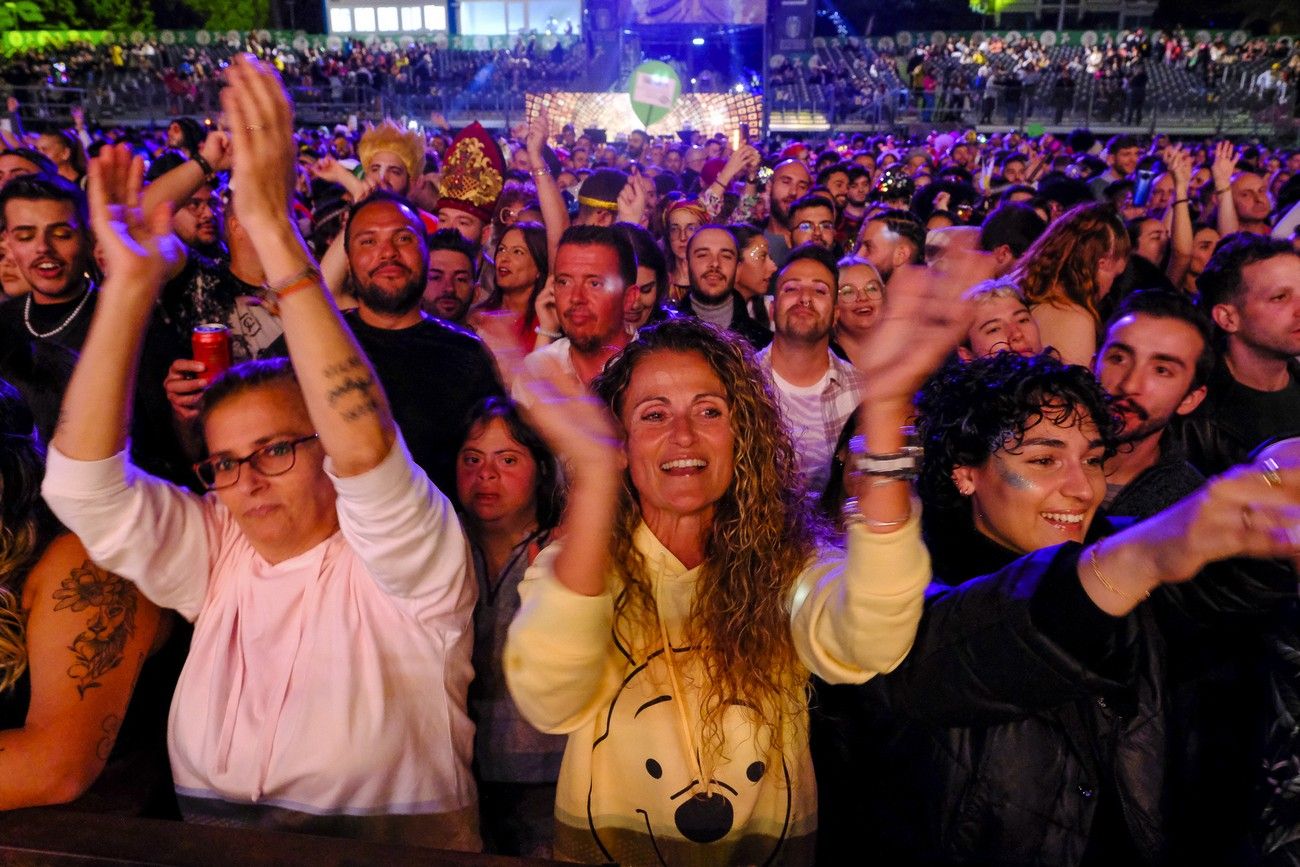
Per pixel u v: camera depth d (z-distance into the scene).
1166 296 2.49
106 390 1.53
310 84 26.47
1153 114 23.84
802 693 1.58
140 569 1.63
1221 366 3.29
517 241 4.41
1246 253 3.13
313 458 1.67
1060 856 1.50
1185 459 2.61
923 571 1.29
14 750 1.56
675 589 1.56
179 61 28.28
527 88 27.34
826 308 3.47
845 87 26.53
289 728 1.63
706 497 1.54
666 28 28.28
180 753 1.69
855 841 1.71
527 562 2.12
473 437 2.17
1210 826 1.57
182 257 1.60
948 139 17.62
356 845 1.34
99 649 1.62
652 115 9.38
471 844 1.78
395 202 3.30
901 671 1.42
